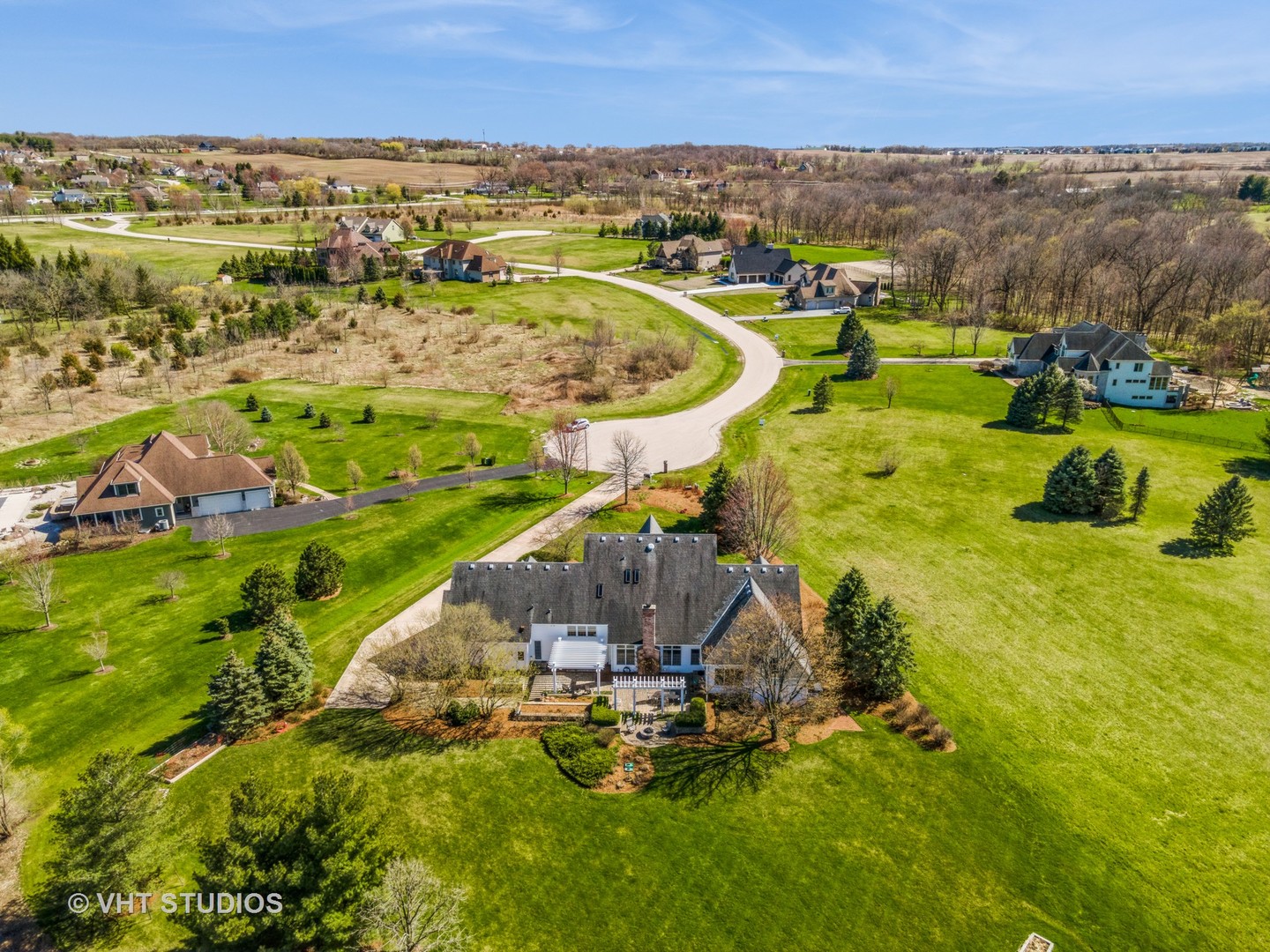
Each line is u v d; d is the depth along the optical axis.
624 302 182.62
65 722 53.47
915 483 92.50
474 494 90.62
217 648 61.94
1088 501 83.56
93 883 37.31
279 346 147.62
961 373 134.00
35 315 148.12
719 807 46.25
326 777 36.62
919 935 38.81
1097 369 122.56
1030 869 42.69
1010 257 173.62
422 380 132.38
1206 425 109.25
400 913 34.41
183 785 47.22
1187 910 40.59
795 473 95.69
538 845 43.34
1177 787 48.66
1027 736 52.91
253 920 33.09
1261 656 61.06
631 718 53.97
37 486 91.75
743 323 168.75
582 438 106.31
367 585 71.50
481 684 56.31
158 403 118.00
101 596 70.06
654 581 59.72
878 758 50.41
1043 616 66.50
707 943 38.16
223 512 87.12
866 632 55.47
